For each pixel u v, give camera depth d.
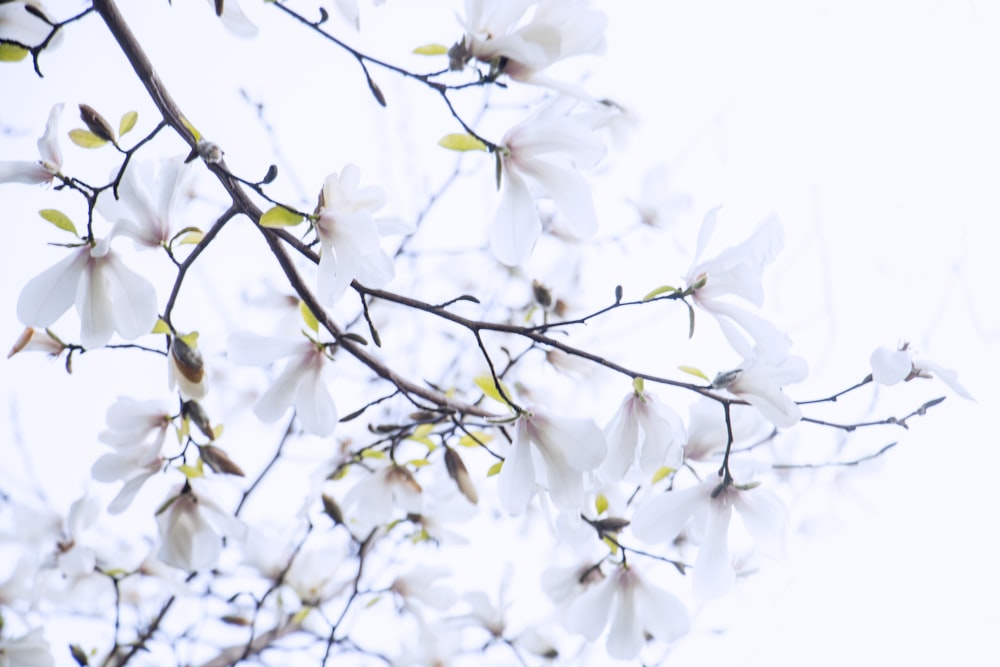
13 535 2.17
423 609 2.21
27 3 1.87
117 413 1.99
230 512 2.02
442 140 1.87
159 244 1.91
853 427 1.93
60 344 1.97
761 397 1.90
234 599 2.17
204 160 1.85
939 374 1.89
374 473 2.07
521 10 1.83
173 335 1.94
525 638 2.23
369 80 1.85
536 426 1.90
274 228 1.86
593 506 2.03
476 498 2.02
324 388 1.97
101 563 2.17
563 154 1.87
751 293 1.88
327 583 2.23
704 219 1.89
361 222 1.84
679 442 1.92
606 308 1.91
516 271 2.26
